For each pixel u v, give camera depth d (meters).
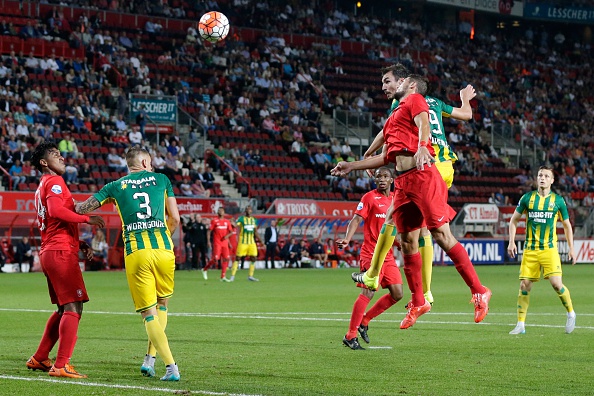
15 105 89.38
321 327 32.41
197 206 87.06
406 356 24.36
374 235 27.36
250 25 124.31
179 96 104.19
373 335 29.98
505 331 31.55
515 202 116.12
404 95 20.38
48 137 88.44
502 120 131.12
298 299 47.38
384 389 18.58
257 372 21.08
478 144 121.75
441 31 146.25
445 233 19.67
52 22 104.50
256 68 116.31
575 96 147.25
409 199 20.23
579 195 120.62
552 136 134.50
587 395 18.00
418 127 19.39
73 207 20.83
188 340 28.11
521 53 150.25
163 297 20.70
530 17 148.00
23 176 82.75
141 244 20.17
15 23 103.94
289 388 18.53
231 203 89.44
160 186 20.80
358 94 123.38
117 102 97.69
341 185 103.69
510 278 71.75
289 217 91.25
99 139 92.62
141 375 20.41
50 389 18.16
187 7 120.50
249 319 35.72
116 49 106.62
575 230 109.06
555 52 154.38
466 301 46.31
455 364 22.73
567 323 31.02
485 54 145.25
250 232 66.50
